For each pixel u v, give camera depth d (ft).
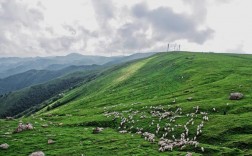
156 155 195.11
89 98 577.84
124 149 212.43
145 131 264.52
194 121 259.39
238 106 288.30
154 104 353.72
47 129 284.61
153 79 590.96
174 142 220.23
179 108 303.89
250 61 636.07
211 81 454.40
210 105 298.35
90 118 334.44
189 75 524.11
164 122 271.90
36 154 198.29
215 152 195.52
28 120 339.16
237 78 436.76
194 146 206.39
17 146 224.74
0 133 262.26
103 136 255.09
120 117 313.73
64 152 208.95
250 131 225.15
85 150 212.64
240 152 191.21
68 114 404.16
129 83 648.38
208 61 626.64
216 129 234.58
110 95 539.29
